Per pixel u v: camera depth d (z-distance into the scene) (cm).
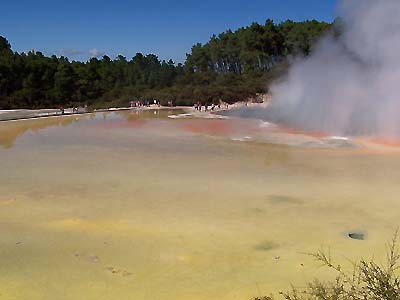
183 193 1210
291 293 678
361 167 1541
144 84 7144
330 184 1309
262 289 705
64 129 2691
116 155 1745
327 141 2103
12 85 6525
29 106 6291
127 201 1137
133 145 2008
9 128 2797
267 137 2270
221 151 1855
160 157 1706
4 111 5206
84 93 6844
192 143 2072
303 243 884
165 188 1257
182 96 5216
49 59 7075
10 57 6694
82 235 916
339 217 1029
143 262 799
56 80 6662
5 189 1235
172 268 778
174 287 713
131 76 7406
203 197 1175
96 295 688
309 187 1275
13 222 983
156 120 3253
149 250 848
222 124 2916
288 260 808
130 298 680
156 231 939
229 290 704
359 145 1980
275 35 6194
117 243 878
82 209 1072
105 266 782
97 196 1177
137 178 1364
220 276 750
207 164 1579
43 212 1048
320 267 778
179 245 871
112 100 6100
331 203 1130
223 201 1142
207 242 886
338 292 573
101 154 1766
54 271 762
